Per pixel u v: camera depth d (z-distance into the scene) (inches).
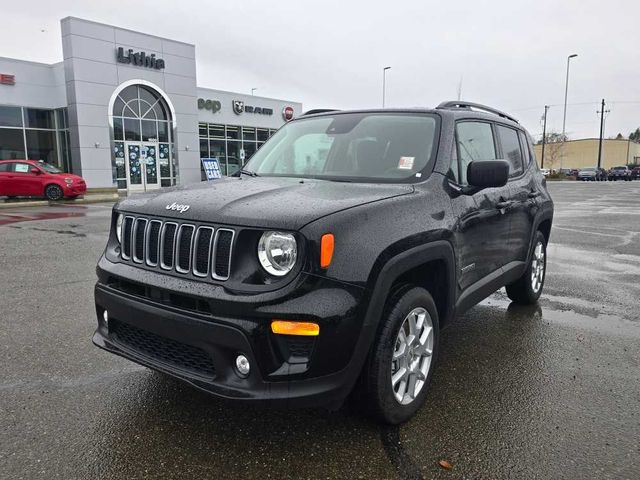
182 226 106.1
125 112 1031.6
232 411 123.7
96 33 963.3
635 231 468.1
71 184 795.4
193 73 1138.7
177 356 108.4
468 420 120.7
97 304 125.3
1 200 813.2
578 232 462.3
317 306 94.0
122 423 117.9
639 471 101.6
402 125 149.3
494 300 228.5
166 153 1114.7
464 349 167.3
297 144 163.3
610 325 193.3
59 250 345.7
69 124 971.3
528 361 157.4
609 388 138.8
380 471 100.7
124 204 125.4
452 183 136.4
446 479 98.5
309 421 119.2
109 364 151.6
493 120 179.6
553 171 2578.7
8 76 946.1
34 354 159.0
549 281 265.7
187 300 102.7
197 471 100.0
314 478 98.2
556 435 114.6
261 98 1421.0
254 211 101.3
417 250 113.3
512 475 99.9
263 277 97.0
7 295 227.8
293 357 97.0
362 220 103.8
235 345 95.3
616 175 2331.4
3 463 101.9
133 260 116.7
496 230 159.8
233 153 1376.7
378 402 110.0
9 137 964.0
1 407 125.0
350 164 145.5
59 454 105.3
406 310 113.6
